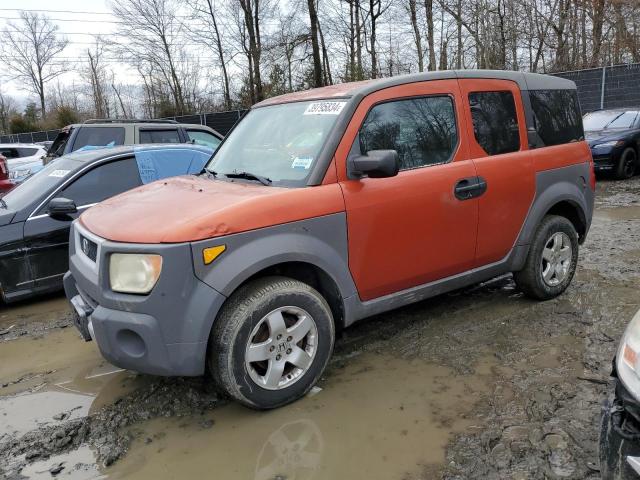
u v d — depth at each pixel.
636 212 8.47
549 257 4.53
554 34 25.69
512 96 4.25
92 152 6.00
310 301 3.13
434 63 25.08
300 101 3.80
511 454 2.64
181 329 2.76
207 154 6.45
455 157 3.82
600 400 3.07
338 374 3.55
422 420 2.97
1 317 5.04
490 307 4.58
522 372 3.45
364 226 3.31
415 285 3.72
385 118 3.50
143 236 2.79
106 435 2.98
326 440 2.83
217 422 3.05
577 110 4.82
